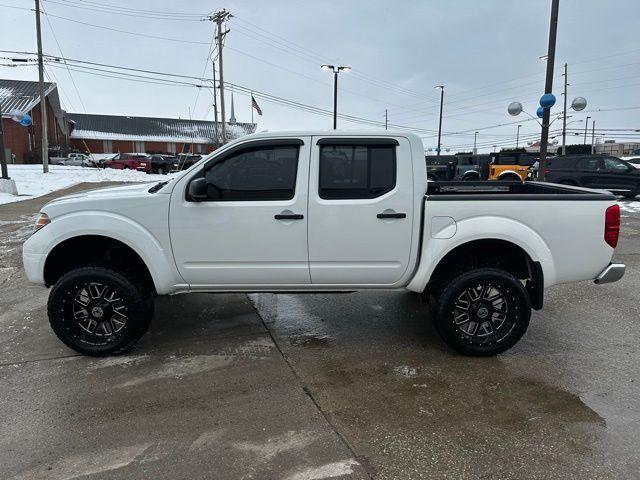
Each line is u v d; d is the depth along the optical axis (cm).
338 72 2831
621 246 899
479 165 2136
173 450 286
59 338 407
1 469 270
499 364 399
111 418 319
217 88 4062
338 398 345
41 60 2770
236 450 286
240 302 555
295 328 478
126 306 401
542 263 399
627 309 537
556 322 498
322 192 395
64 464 274
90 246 430
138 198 393
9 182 1744
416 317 509
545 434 302
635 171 1584
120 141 6294
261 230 396
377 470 269
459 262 423
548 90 1303
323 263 403
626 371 386
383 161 396
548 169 1697
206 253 399
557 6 1249
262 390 356
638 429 306
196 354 418
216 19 3712
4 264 736
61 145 5522
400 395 349
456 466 272
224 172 394
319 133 393
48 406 334
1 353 421
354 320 500
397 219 396
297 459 278
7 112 3931
